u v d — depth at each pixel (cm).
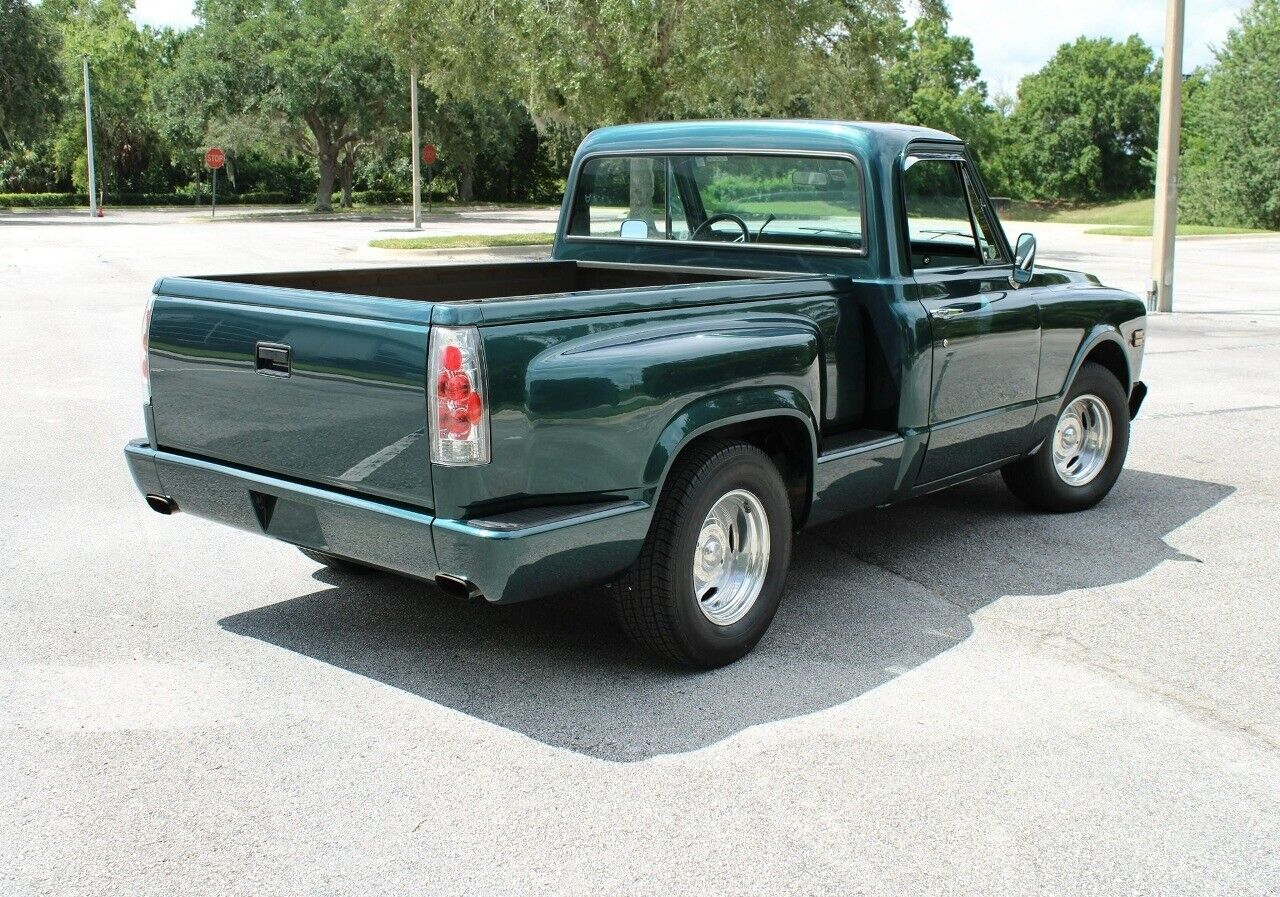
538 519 371
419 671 436
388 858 314
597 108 2231
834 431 508
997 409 567
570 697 415
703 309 429
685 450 421
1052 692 424
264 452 419
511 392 366
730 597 444
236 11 5075
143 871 307
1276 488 716
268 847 319
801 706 409
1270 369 1159
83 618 485
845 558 577
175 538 595
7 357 1148
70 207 6031
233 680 427
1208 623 493
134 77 6531
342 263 2356
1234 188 4338
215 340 426
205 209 5878
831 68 2462
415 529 372
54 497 665
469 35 2366
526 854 316
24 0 4844
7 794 345
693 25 2133
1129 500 687
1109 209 6925
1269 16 4416
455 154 5791
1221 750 382
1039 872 311
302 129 5275
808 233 529
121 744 377
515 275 588
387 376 372
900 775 362
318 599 511
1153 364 1186
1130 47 7900
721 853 318
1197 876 311
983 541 605
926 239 529
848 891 301
